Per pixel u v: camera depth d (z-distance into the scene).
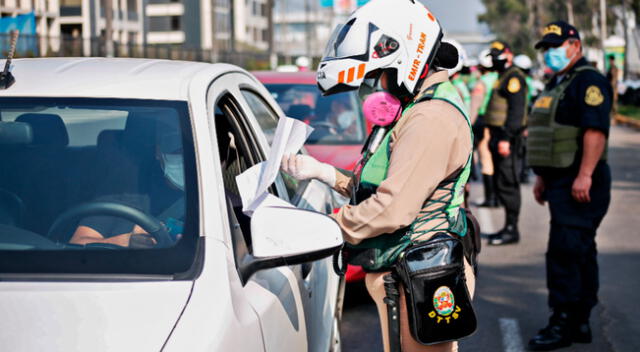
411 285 2.69
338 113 6.65
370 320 5.59
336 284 3.62
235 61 38.62
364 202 2.67
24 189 2.45
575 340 5.12
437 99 2.74
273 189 2.98
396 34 2.70
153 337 1.90
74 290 2.02
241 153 3.04
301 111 6.73
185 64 2.95
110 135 2.53
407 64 2.71
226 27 82.81
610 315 5.81
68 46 22.38
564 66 4.85
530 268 7.28
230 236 2.33
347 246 2.82
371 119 2.76
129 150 2.49
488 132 8.28
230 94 3.02
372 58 2.70
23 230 2.34
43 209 2.40
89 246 2.27
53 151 2.53
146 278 2.11
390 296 2.76
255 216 2.29
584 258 4.95
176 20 80.19
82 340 1.89
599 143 4.72
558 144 4.85
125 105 2.58
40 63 2.88
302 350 2.64
